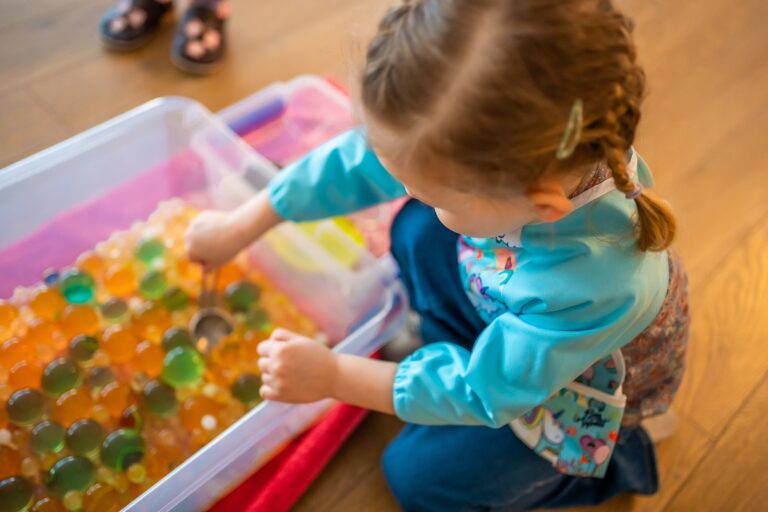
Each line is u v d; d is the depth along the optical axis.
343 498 0.96
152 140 1.11
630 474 0.95
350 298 1.03
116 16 1.35
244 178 1.09
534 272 0.72
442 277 0.92
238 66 1.37
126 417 0.91
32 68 1.30
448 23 0.53
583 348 0.70
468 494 0.89
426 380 0.78
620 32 0.55
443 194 0.62
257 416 0.87
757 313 1.16
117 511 0.86
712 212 1.27
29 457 0.87
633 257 0.69
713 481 1.00
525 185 0.58
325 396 0.84
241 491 0.93
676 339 0.84
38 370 0.92
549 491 0.93
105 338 0.95
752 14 1.58
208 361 1.00
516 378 0.72
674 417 1.02
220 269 1.06
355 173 0.89
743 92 1.45
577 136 0.54
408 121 0.57
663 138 1.35
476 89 0.53
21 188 1.04
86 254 1.05
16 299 1.01
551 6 0.52
